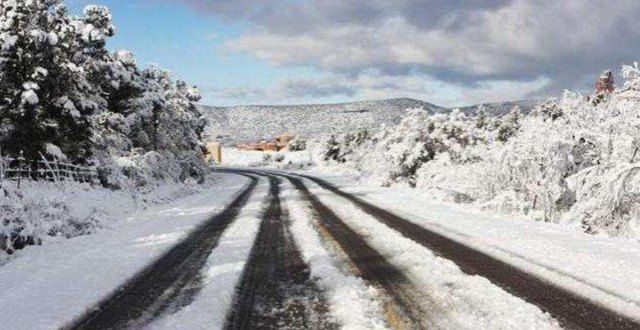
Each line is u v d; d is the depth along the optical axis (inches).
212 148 3764.8
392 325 196.1
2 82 731.4
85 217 510.3
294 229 457.4
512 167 642.2
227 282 267.3
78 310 224.8
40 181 701.3
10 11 732.0
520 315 206.4
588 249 344.2
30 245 405.7
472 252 339.3
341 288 249.6
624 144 542.6
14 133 735.1
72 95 791.7
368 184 1195.9
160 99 1135.0
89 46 938.7
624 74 562.6
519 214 601.9
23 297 246.1
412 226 464.1
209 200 807.7
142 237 427.5
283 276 279.9
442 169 884.6
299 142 4124.0
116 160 906.7
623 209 543.2
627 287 247.8
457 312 211.2
